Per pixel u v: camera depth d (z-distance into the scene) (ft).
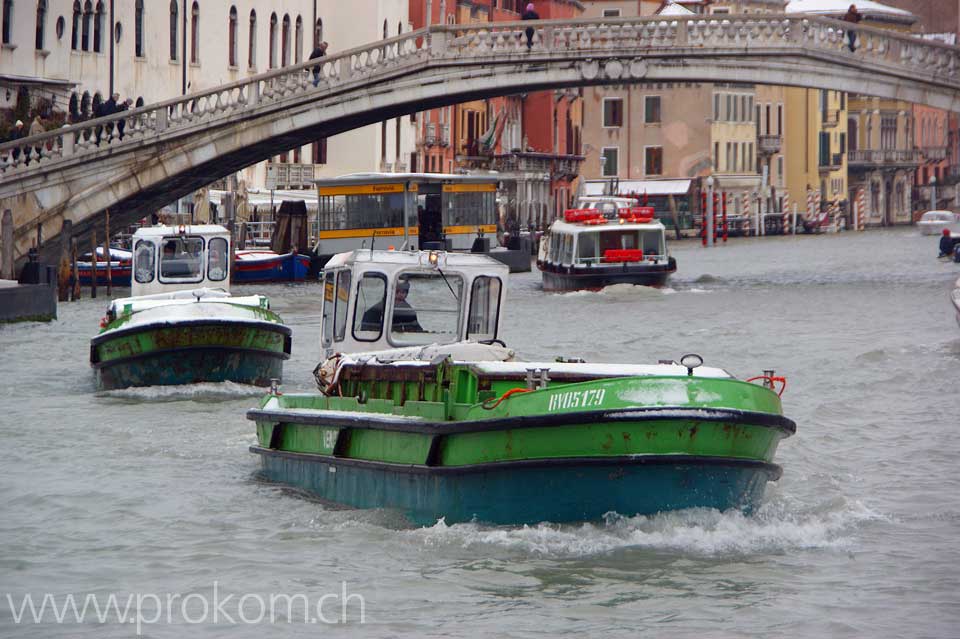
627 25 516.73
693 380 153.38
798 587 145.07
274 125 534.78
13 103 596.29
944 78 507.30
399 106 538.47
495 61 523.29
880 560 153.48
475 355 179.01
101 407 258.16
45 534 167.22
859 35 512.63
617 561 150.61
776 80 514.27
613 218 575.38
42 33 624.18
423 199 629.92
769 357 338.13
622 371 162.81
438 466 159.74
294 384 285.23
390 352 185.37
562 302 510.99
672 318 444.55
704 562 151.33
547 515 155.94
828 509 174.40
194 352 272.10
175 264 328.08
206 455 211.41
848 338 377.91
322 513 172.35
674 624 135.33
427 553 154.51
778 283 596.29
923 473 197.47
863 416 244.63
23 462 207.31
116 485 190.70
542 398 153.69
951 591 143.95
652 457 152.56
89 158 523.70
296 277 598.34
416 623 136.67
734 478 156.87
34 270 447.01
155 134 527.81
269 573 151.12
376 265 206.49
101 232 559.38
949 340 365.40
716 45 512.22
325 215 611.88
